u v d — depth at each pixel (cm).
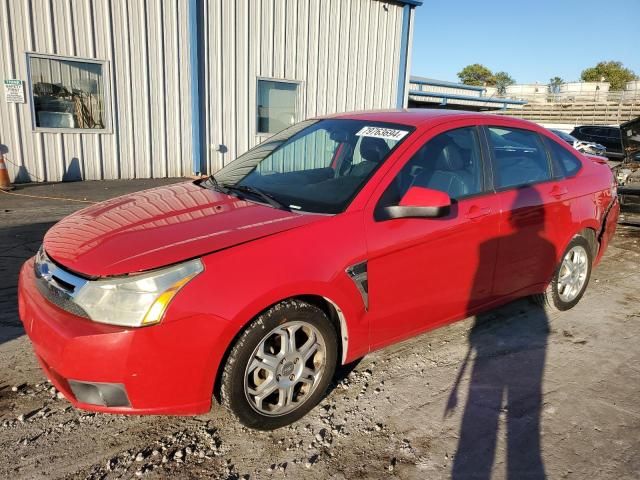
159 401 235
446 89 2461
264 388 261
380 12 1281
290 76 1192
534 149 405
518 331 405
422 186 319
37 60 911
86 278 237
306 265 258
